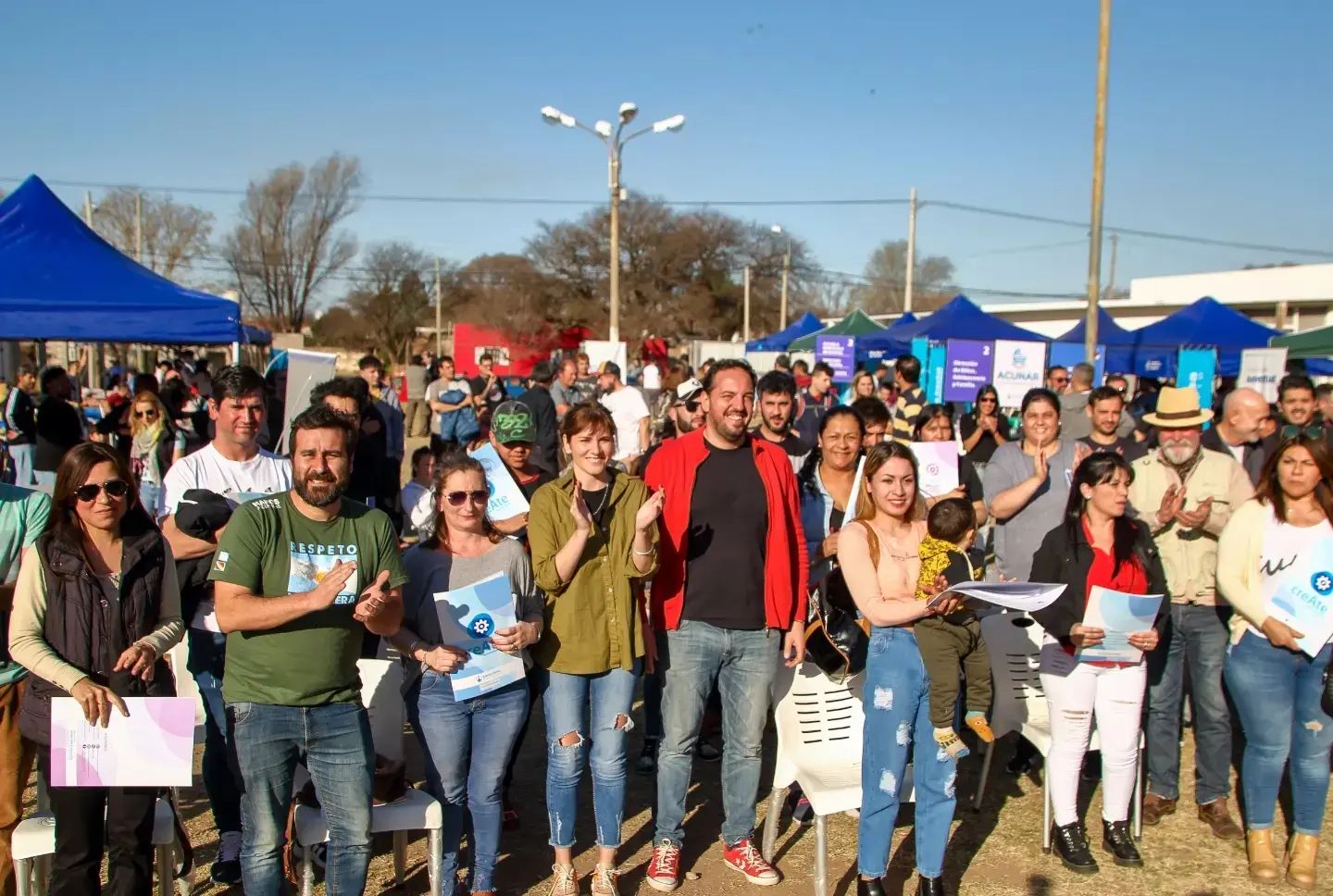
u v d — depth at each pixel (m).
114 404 12.93
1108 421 5.63
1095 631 4.18
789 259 53.66
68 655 3.26
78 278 7.31
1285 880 4.31
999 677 5.00
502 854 4.48
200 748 5.47
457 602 3.71
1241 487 4.77
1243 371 13.89
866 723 3.94
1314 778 4.24
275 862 3.28
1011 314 37.94
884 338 19.23
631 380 26.42
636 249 58.00
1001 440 9.49
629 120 20.69
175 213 49.00
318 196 51.06
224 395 4.18
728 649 4.06
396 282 59.28
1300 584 4.14
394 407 9.04
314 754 3.30
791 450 6.14
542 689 4.17
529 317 55.88
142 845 3.37
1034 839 4.68
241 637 3.24
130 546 3.37
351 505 3.44
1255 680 4.27
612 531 3.96
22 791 3.60
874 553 3.96
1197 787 4.86
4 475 11.41
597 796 3.97
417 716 3.84
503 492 4.52
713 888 4.20
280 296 51.66
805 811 4.87
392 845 4.42
